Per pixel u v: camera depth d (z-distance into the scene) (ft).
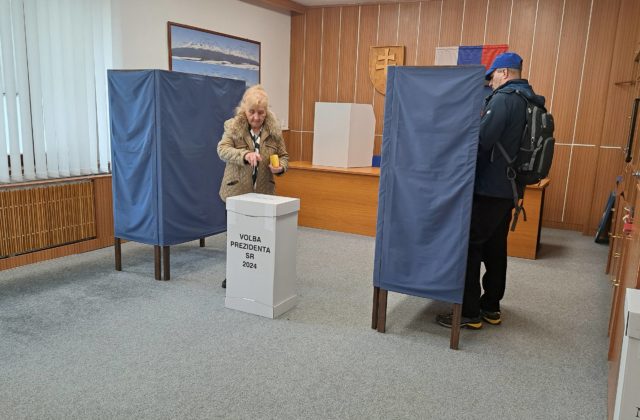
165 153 11.60
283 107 24.03
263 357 8.46
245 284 10.21
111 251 14.61
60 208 13.57
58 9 13.00
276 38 22.80
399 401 7.30
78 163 14.03
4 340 8.82
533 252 14.96
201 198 12.78
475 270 9.55
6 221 12.31
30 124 12.80
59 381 7.55
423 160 8.53
